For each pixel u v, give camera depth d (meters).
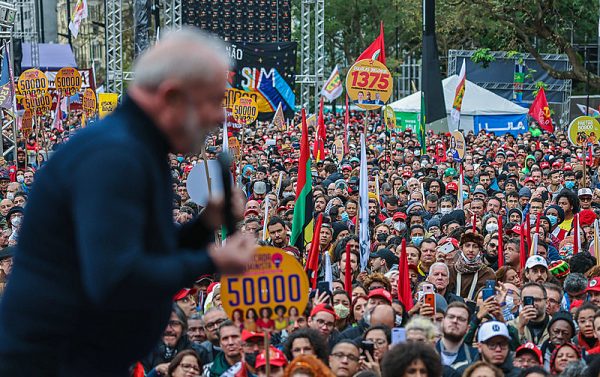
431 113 31.41
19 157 30.69
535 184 23.97
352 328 9.60
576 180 25.12
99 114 38.69
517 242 14.10
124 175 3.23
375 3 74.25
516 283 12.66
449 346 8.91
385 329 8.64
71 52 55.72
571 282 11.71
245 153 32.38
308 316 9.70
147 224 3.40
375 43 23.62
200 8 50.25
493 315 9.55
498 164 31.00
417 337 8.27
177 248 3.67
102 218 3.18
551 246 14.94
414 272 12.48
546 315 10.38
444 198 19.44
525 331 10.00
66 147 3.32
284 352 8.26
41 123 28.73
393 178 23.70
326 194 20.42
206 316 9.64
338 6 74.75
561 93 51.84
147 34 46.59
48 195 3.30
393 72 70.81
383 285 10.87
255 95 27.17
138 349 3.53
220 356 8.89
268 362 5.09
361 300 10.56
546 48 60.97
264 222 16.08
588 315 9.77
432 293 9.97
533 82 51.69
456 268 12.70
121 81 50.66
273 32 50.75
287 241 15.50
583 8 48.09
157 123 3.36
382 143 39.72
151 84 3.30
